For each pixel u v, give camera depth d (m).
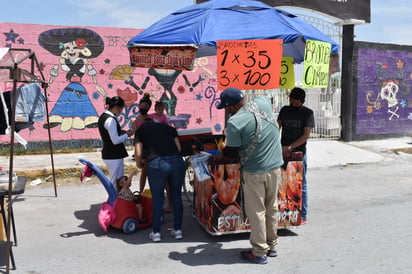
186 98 11.67
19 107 6.00
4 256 4.70
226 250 4.88
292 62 6.66
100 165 8.93
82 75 10.71
